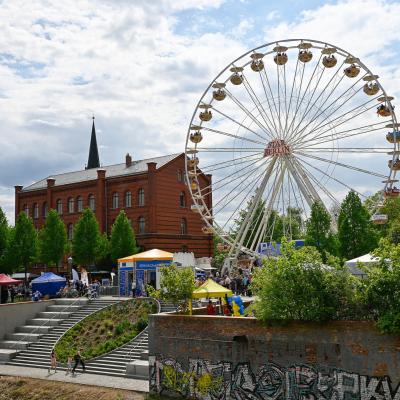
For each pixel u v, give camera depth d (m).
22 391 32.31
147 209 71.62
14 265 60.84
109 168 83.50
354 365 21.72
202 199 49.44
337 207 45.12
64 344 39.66
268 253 45.69
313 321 22.89
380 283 21.33
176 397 27.09
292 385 23.23
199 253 76.19
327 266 23.83
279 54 45.25
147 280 48.28
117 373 33.69
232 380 25.14
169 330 27.59
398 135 43.09
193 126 48.28
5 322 44.19
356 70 44.25
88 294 50.03
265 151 46.56
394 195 43.41
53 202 83.50
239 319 25.19
